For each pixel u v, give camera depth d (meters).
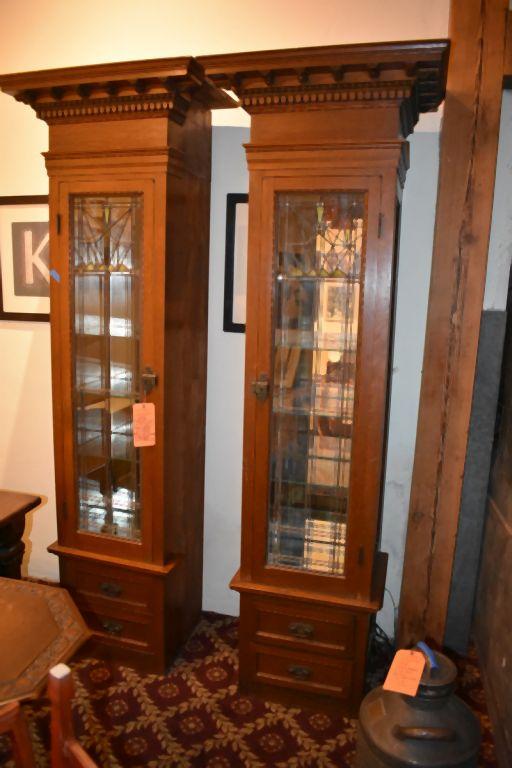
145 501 1.98
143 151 1.76
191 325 2.08
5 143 2.38
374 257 1.65
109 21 2.20
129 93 1.72
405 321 2.08
